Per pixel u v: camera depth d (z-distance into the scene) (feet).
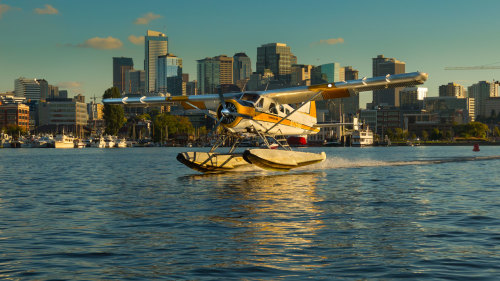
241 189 59.06
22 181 75.72
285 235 30.78
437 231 32.04
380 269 23.17
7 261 25.03
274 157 77.92
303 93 77.61
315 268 23.40
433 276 22.08
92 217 38.42
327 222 35.40
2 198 51.98
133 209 42.63
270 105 79.97
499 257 25.30
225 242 28.86
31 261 24.97
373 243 28.53
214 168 80.64
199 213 39.88
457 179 75.77
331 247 27.53
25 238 30.42
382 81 69.97
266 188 60.18
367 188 60.64
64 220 37.09
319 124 95.91
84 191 59.16
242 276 22.16
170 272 22.84
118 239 29.94
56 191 59.41
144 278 21.95
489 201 48.06
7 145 492.95
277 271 22.93
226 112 74.95
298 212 40.29
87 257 25.67
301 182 68.54
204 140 593.01
